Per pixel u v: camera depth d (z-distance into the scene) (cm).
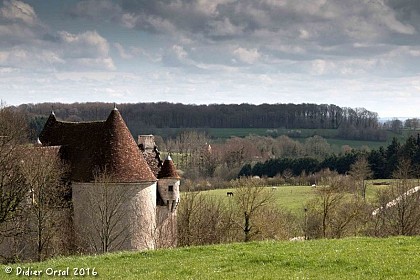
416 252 3112
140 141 6656
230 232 7112
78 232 5531
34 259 5128
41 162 5366
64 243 5369
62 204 5616
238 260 3117
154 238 5653
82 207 5650
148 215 5762
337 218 7444
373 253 3100
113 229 5575
